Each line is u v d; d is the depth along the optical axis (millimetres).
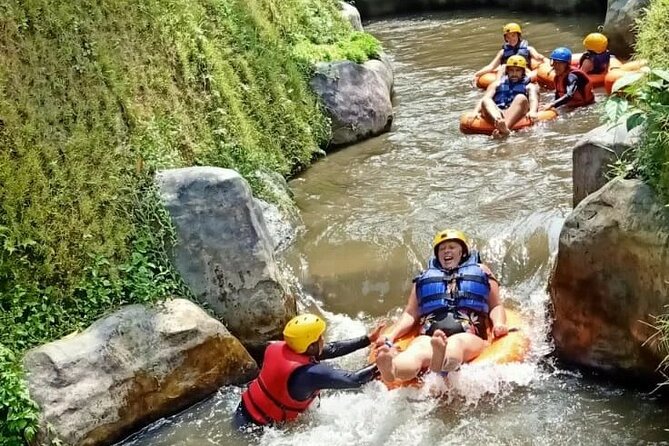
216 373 5188
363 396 4891
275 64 8516
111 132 5973
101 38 6410
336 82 8969
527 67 10578
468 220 6520
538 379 4852
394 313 5758
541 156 7680
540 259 5840
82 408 4641
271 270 5621
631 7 10461
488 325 5371
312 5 10477
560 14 14273
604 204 4750
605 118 5121
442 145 8438
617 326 4680
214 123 7078
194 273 5543
